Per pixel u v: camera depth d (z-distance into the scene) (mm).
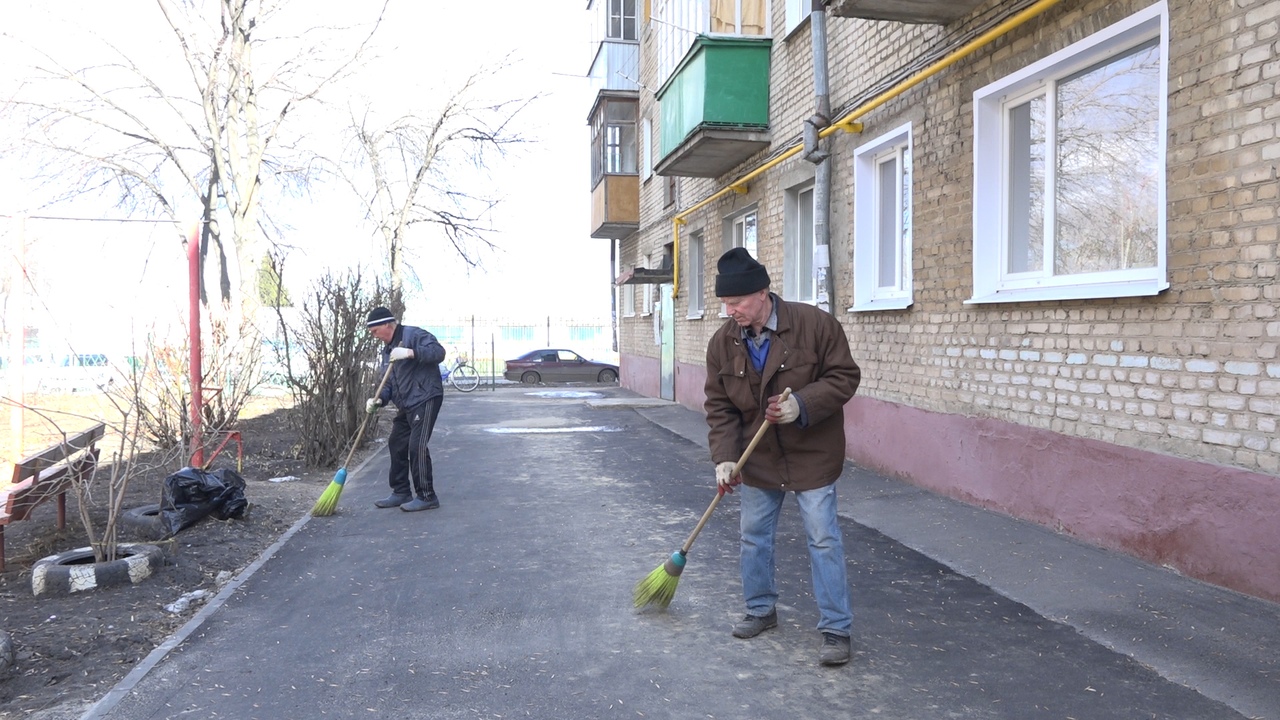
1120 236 5672
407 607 4773
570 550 5926
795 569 5348
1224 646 3857
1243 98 4422
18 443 8477
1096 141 5867
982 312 6785
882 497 7336
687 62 11750
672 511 7145
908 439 7879
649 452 10562
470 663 3961
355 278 10711
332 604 4844
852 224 9031
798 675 3750
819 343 3855
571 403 18469
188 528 6555
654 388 19422
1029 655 3908
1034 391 6172
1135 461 5172
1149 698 3443
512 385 27734
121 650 4207
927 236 7598
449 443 11625
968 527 6145
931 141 7492
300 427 10398
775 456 3941
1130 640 4016
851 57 9023
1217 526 4586
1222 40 4535
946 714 3359
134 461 6098
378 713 3473
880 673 3748
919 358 7750
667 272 16594
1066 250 6180
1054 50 5945
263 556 5887
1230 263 4523
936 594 4797
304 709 3516
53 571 5031
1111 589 4668
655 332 19281
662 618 4504
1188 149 4770
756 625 4203
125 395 6973
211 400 9750
